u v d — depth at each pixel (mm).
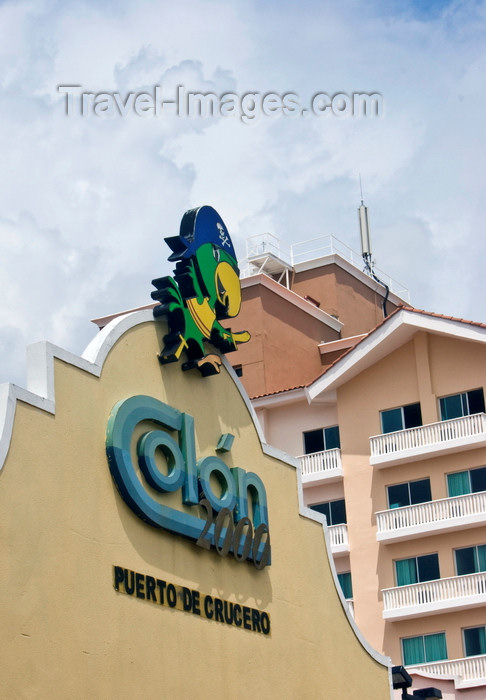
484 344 48906
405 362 50562
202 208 25859
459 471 48219
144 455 22328
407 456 48625
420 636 46812
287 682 25094
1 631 18609
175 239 25141
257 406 52312
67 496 20578
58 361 21281
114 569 21172
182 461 23312
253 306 54188
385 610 47094
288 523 26734
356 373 51250
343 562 49500
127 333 23234
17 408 20016
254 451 26219
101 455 21625
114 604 20953
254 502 25453
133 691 20844
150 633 21609
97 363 22125
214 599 23562
